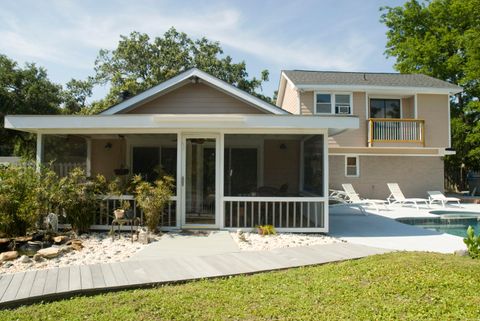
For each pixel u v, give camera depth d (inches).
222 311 148.4
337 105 672.4
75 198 315.0
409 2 991.6
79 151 363.3
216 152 340.2
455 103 960.9
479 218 501.0
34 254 247.6
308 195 345.7
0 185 289.4
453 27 942.4
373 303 155.8
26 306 157.2
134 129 337.4
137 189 323.9
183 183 340.5
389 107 711.1
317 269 211.8
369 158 693.3
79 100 1175.0
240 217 339.9
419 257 231.1
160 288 179.8
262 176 342.6
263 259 231.9
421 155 695.7
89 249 262.7
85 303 159.5
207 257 236.8
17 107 933.2
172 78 418.3
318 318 141.0
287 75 726.5
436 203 662.5
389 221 430.9
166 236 309.1
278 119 316.8
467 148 883.4
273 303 157.0
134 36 1117.1
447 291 168.6
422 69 941.2
